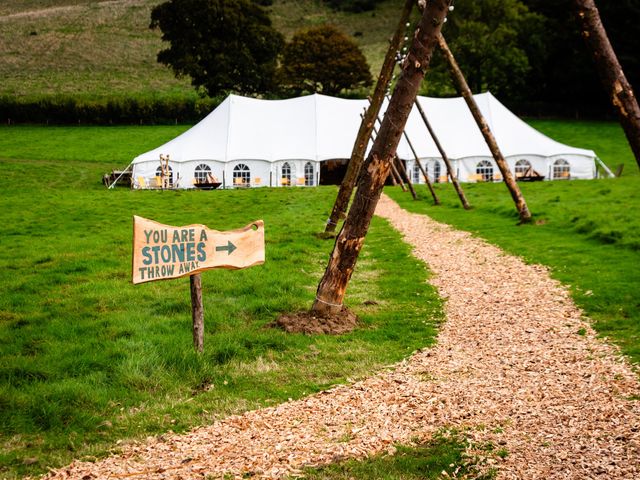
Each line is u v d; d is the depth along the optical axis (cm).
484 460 580
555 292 1228
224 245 945
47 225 2244
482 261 1575
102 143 6016
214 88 7650
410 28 7119
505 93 8281
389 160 1047
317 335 1020
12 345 934
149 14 13300
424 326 1074
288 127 4631
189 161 4150
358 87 8862
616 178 3438
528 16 7494
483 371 838
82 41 11344
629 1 6831
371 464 584
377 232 2169
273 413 727
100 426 701
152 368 848
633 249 1523
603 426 634
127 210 2725
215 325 1052
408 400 745
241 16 7556
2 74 9431
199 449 636
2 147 5591
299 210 2789
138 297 1223
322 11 14525
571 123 7225
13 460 620
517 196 2073
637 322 1011
